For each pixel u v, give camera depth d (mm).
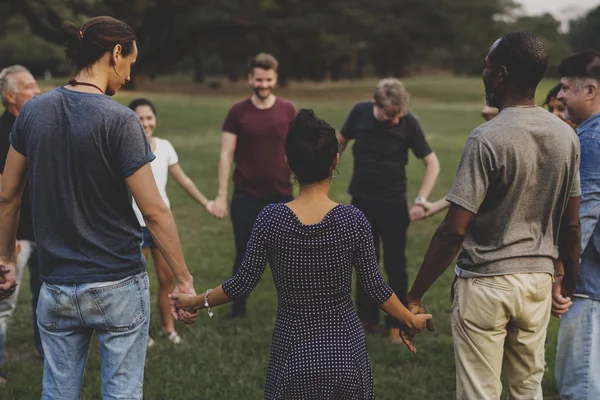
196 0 39469
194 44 41719
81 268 2732
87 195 2717
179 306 2959
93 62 2783
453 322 3031
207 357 4879
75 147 2676
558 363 3373
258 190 5633
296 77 58531
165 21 39531
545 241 2926
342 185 12680
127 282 2793
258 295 6609
